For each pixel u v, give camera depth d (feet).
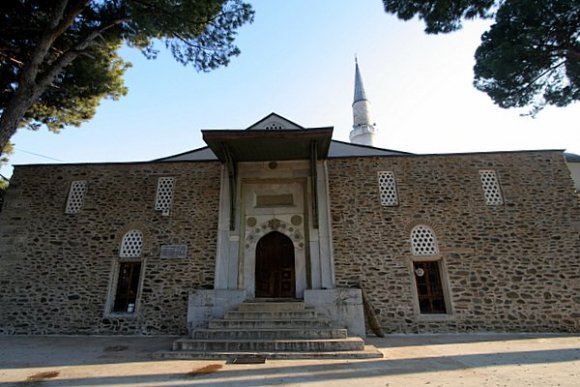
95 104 33.96
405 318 27.91
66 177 33.65
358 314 26.13
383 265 29.43
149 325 28.53
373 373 15.26
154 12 26.02
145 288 29.60
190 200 32.40
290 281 30.48
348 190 32.01
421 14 28.53
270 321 23.79
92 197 32.78
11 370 16.61
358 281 29.01
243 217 32.19
